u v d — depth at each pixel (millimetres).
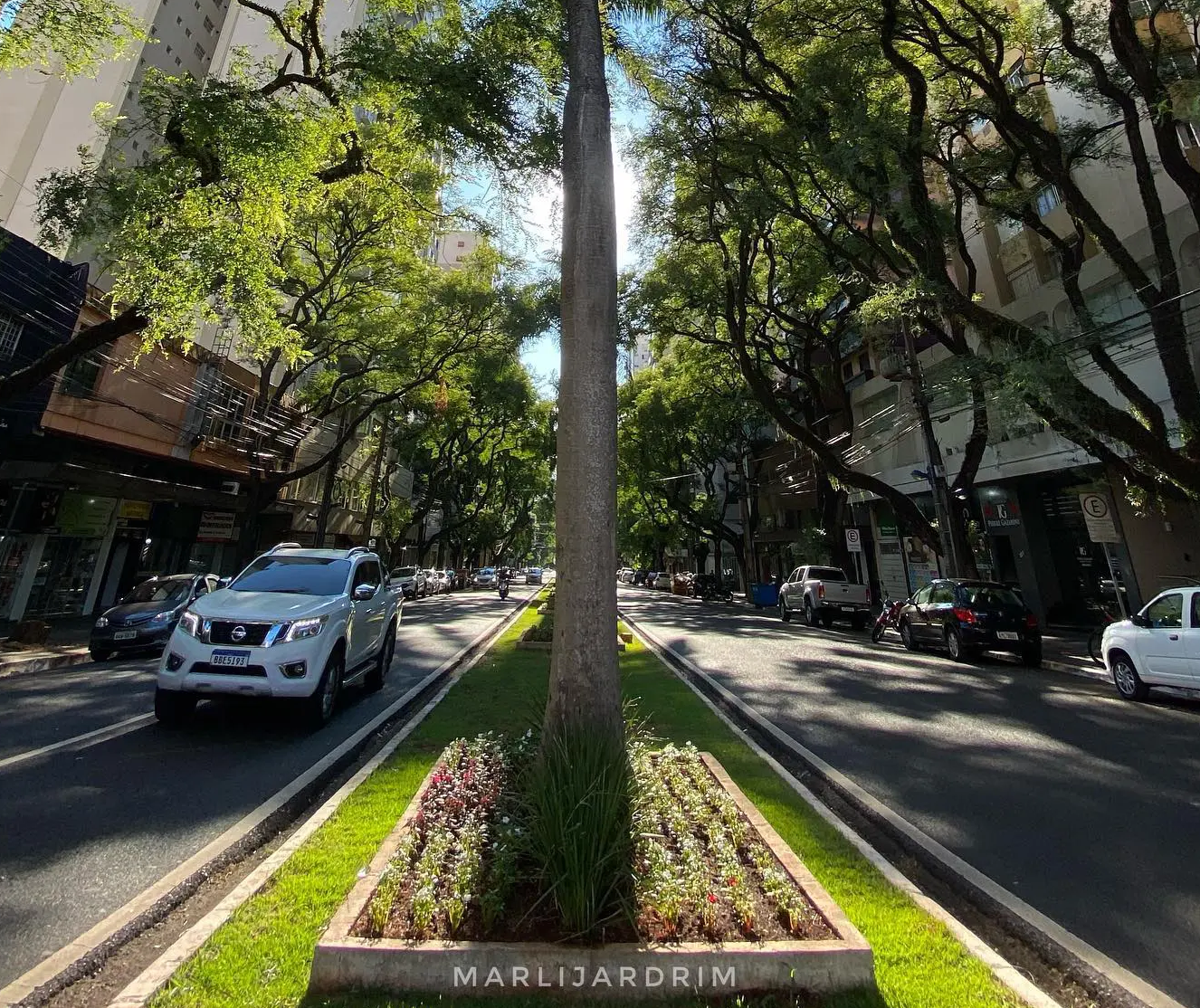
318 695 6895
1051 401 10258
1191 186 9836
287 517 30438
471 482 45469
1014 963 3023
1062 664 11977
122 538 20375
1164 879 3754
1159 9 10062
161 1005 2371
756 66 12852
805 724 7516
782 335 28062
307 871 3484
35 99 26078
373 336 21969
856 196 13406
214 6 35750
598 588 3506
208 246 7902
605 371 3777
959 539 15625
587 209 4008
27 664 11016
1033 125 11242
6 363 14016
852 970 2533
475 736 6336
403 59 8969
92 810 4582
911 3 10727
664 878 2824
